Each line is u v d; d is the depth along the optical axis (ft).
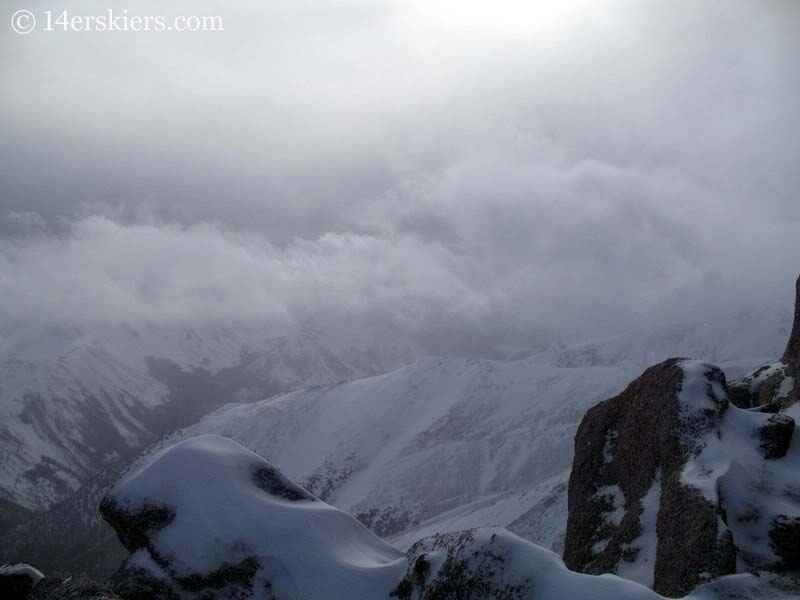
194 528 72.69
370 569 70.08
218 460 76.38
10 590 80.33
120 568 72.18
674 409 97.91
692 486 87.40
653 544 89.81
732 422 96.63
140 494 75.00
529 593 61.46
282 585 70.08
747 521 84.64
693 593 65.36
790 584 65.72
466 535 66.59
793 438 94.99
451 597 63.82
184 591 70.08
